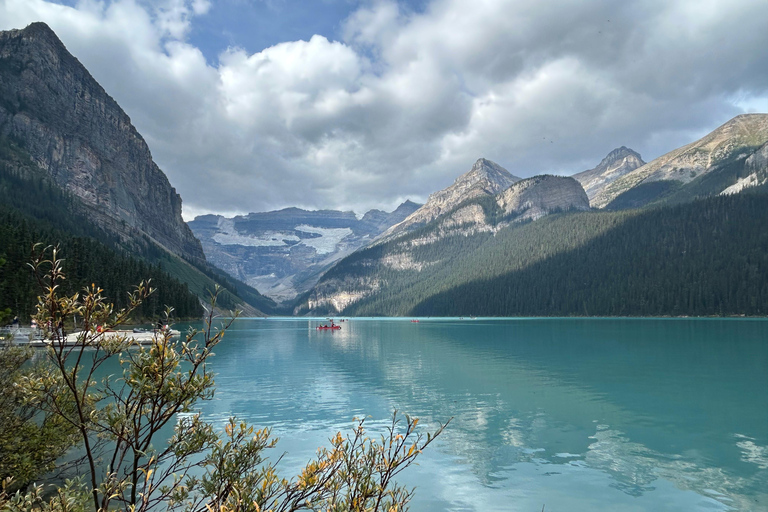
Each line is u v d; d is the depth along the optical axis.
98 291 5.06
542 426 23.83
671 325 138.88
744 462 18.48
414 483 16.30
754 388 34.59
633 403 29.19
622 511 14.30
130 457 17.11
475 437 21.80
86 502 5.37
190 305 147.38
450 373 42.88
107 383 5.29
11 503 5.02
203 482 5.95
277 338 98.94
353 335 109.75
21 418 11.28
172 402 5.35
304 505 5.90
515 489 15.90
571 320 199.38
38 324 4.73
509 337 94.69
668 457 19.16
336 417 25.48
